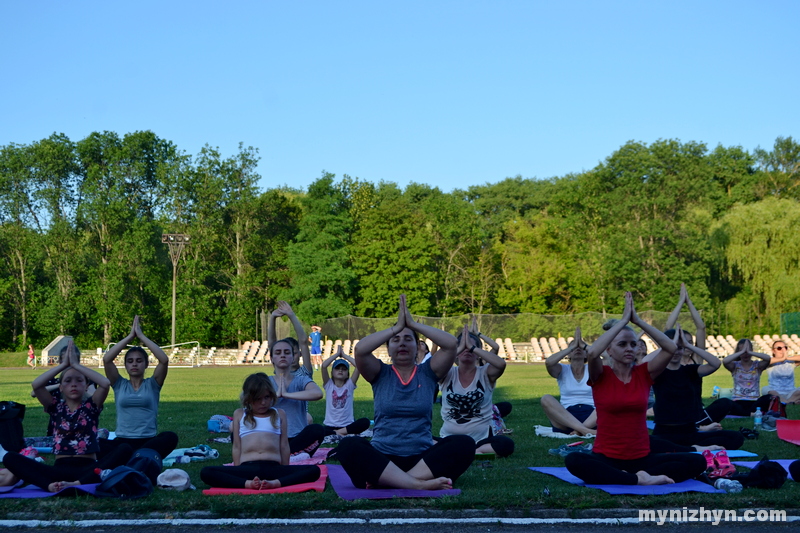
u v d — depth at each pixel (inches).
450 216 2301.9
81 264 2235.5
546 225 2333.9
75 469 270.4
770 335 1788.9
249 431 283.6
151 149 2438.5
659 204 2102.6
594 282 2193.7
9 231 2272.4
